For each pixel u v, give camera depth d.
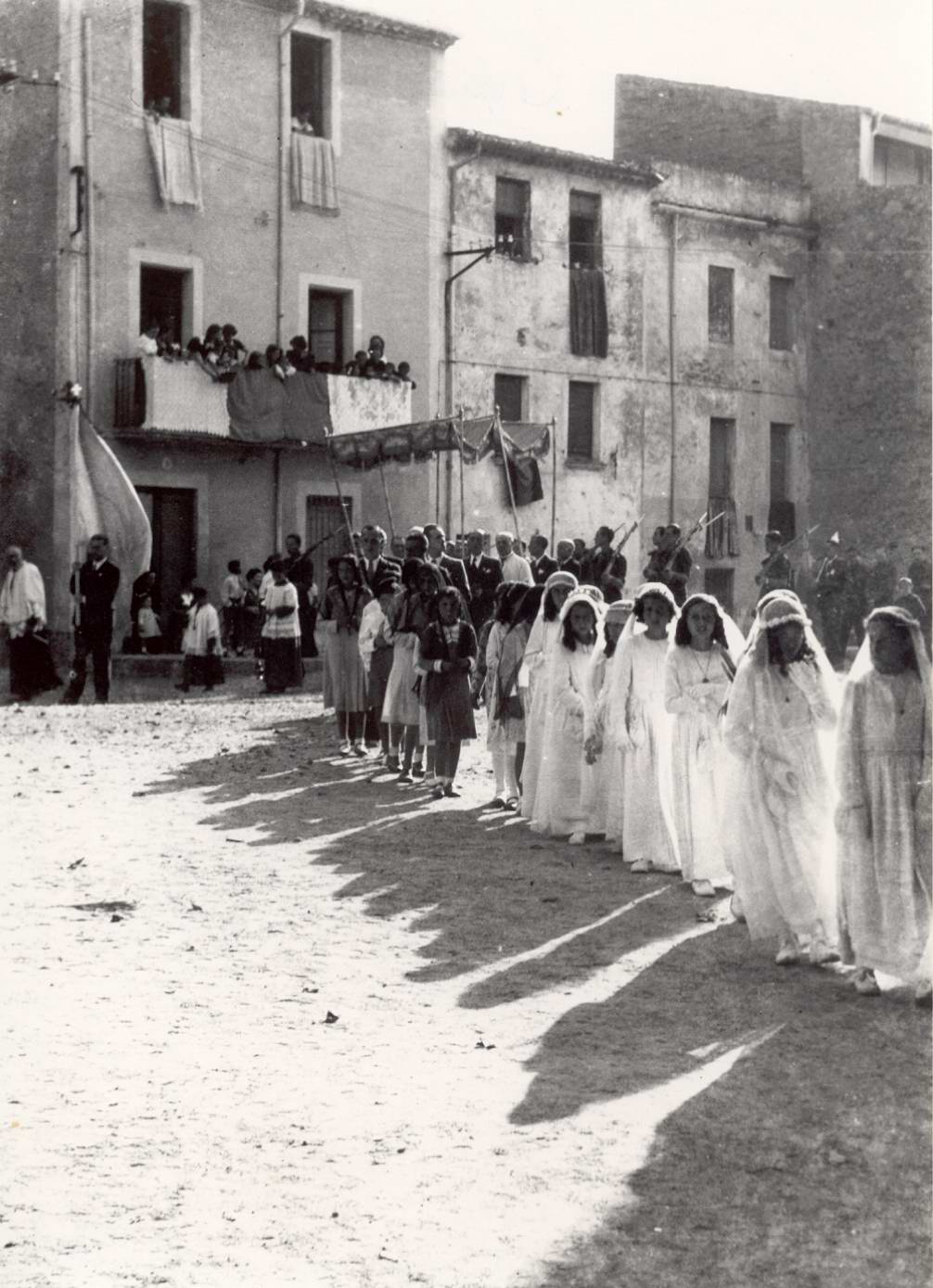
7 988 8.15
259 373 30.44
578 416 37.62
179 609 29.77
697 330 39.53
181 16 30.47
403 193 33.81
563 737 12.51
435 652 14.50
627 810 11.20
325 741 18.58
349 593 17.05
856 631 32.50
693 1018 7.65
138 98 29.73
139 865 11.36
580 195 37.44
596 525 37.56
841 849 8.06
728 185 39.97
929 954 7.76
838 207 41.59
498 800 14.04
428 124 34.12
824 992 8.09
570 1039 7.32
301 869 11.27
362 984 8.29
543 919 9.73
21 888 10.55
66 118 28.94
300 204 32.12
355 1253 5.10
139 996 8.04
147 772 15.96
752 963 8.66
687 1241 5.21
